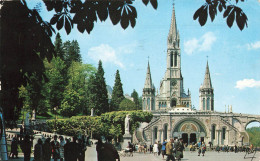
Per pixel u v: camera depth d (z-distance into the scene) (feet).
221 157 176.14
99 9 27.37
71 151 67.00
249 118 485.97
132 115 385.50
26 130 190.90
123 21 27.45
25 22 29.73
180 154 119.96
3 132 34.17
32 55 31.04
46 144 83.82
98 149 59.36
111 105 497.05
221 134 451.53
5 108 38.78
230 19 27.81
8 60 30.25
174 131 459.32
